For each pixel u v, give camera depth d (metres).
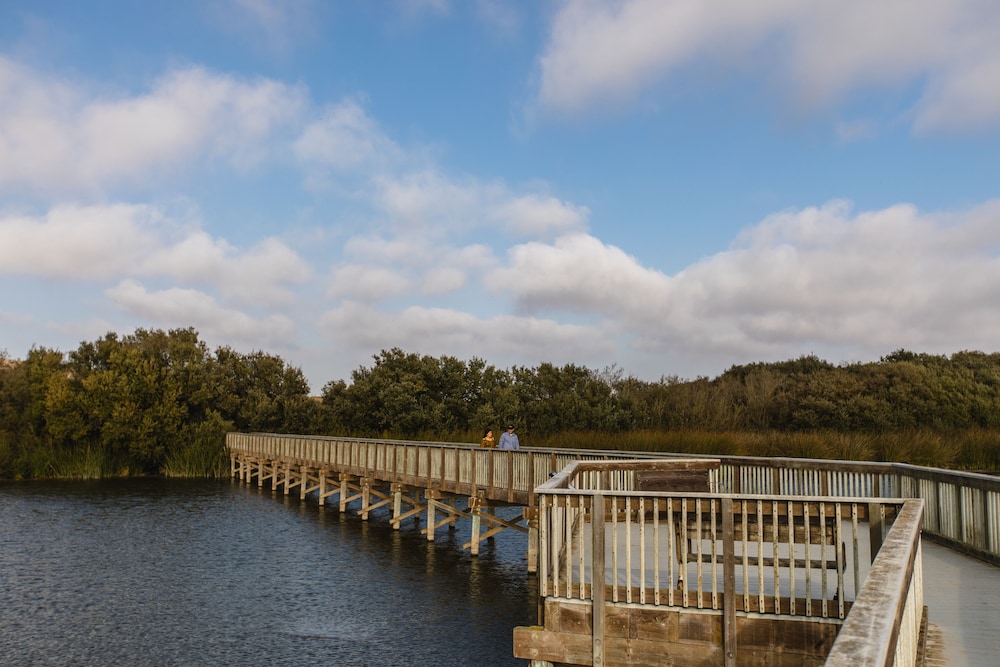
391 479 27.61
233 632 15.30
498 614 16.36
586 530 13.57
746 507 7.89
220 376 59.91
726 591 7.77
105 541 25.72
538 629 8.37
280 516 31.59
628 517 8.22
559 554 9.77
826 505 7.61
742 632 7.74
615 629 8.12
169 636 15.10
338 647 14.28
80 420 50.72
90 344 58.53
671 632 7.96
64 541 25.75
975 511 11.20
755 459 16.12
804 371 60.75
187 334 62.91
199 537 26.41
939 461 25.94
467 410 54.66
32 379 52.88
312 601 17.59
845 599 8.14
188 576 20.33
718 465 13.02
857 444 25.98
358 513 32.66
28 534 27.16
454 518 24.94
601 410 47.75
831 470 15.20
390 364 56.38
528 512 18.97
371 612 16.59
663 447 26.53
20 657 13.94
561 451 18.14
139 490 41.91
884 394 49.66
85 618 16.42
